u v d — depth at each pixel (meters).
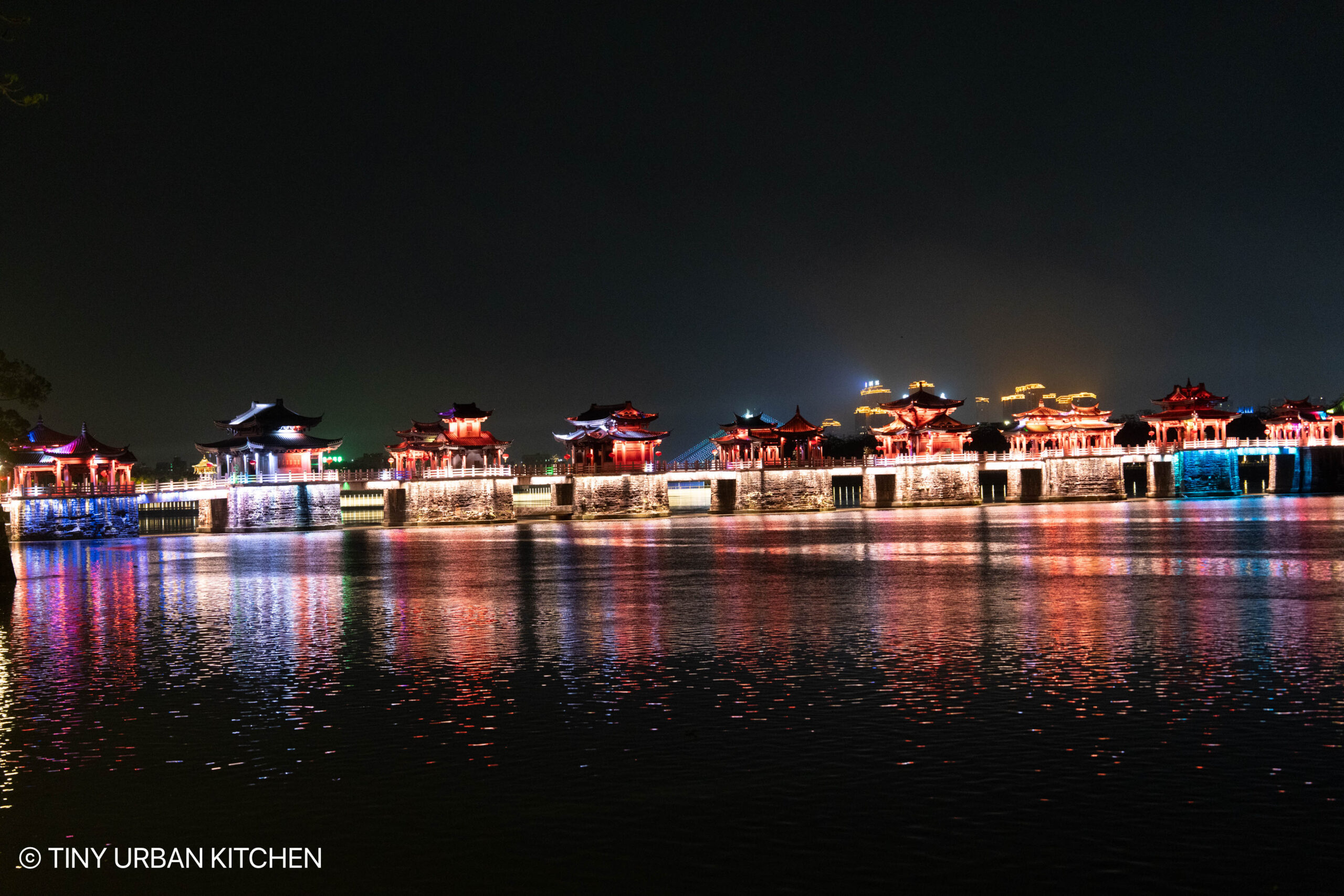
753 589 59.81
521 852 20.70
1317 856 19.73
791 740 27.28
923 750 26.23
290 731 29.17
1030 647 39.28
